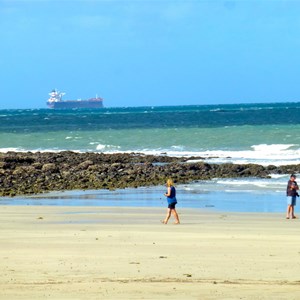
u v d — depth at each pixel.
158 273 44.84
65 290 39.81
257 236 62.09
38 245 56.34
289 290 39.88
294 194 79.25
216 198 101.50
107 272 45.16
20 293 39.09
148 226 70.69
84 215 81.25
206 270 45.81
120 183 123.06
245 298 37.94
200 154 179.25
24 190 114.44
